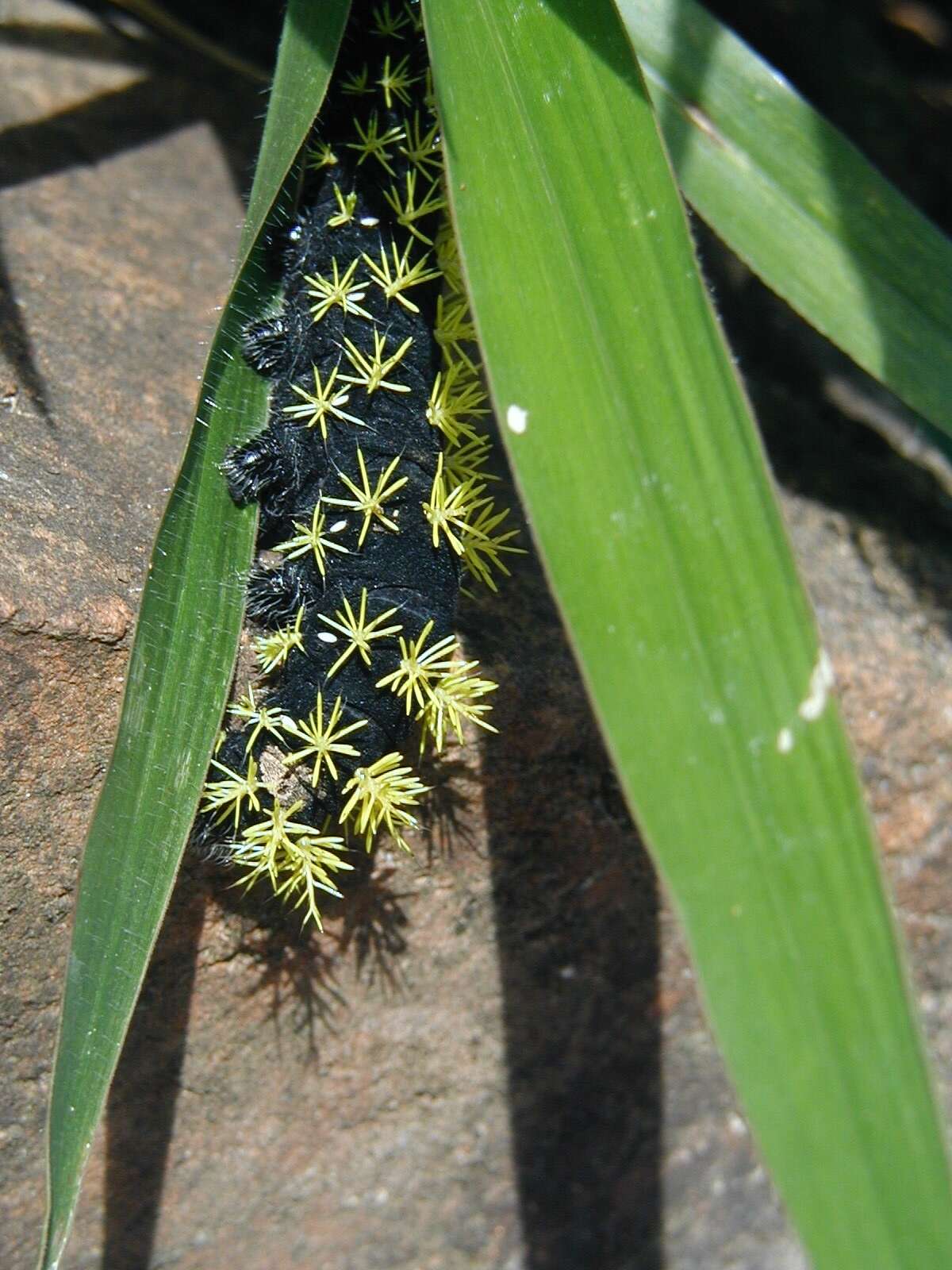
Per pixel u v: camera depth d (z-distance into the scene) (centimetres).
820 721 7
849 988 6
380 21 9
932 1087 6
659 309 7
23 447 9
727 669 7
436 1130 12
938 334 10
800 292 10
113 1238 11
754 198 10
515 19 8
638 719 6
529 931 11
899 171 18
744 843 6
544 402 7
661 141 7
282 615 9
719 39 10
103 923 7
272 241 9
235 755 8
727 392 7
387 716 8
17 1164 10
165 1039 10
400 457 9
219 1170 11
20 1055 10
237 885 10
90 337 11
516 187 7
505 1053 12
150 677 7
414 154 9
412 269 9
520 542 11
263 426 8
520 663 10
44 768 9
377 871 10
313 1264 12
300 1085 11
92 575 9
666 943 12
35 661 9
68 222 12
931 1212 6
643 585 7
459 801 10
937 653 12
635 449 7
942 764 12
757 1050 6
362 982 11
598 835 11
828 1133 6
